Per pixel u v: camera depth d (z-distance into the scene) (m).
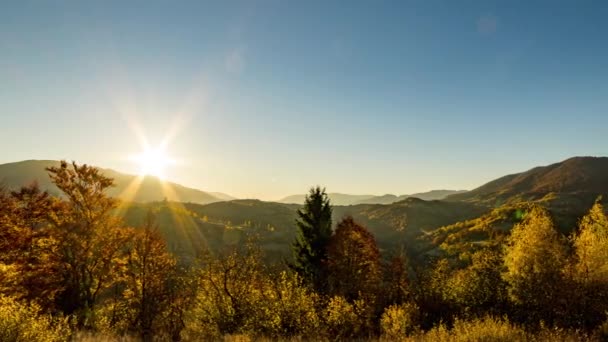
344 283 32.62
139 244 22.89
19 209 26.83
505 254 28.83
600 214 25.19
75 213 27.56
